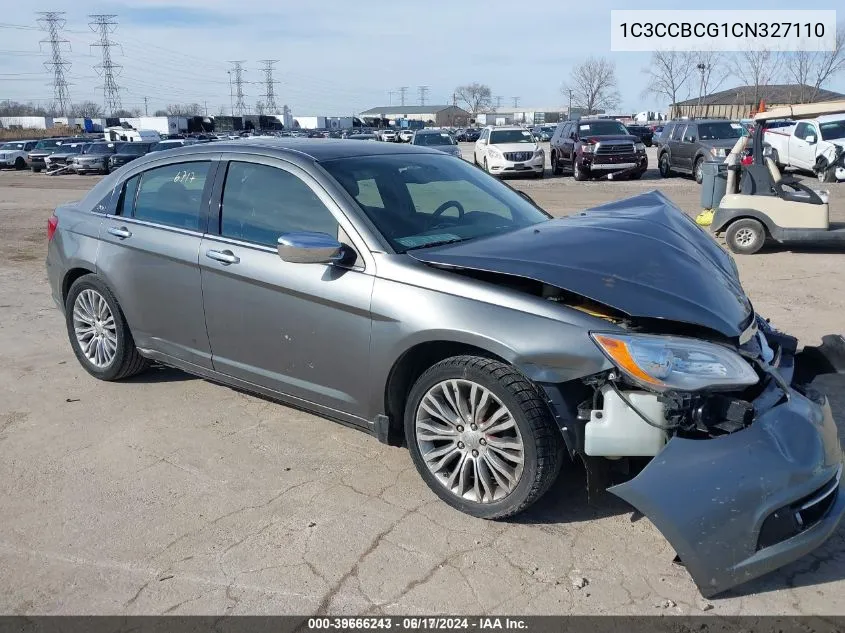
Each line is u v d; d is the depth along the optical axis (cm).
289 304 375
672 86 5766
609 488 284
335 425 438
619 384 294
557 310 305
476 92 13750
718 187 1073
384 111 14875
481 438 326
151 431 433
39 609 283
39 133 7681
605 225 373
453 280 327
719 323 296
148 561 310
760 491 269
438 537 322
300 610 279
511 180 2336
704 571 269
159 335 456
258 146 420
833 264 875
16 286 845
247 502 354
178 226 437
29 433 434
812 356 368
